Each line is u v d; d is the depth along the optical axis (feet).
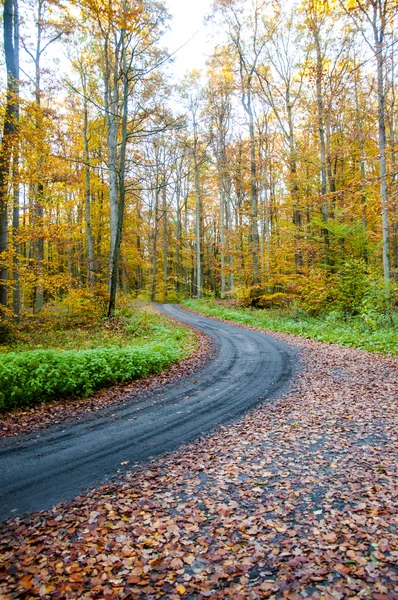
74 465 16.90
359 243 64.03
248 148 85.87
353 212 57.57
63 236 47.60
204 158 105.70
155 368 34.78
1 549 11.18
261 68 79.36
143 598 9.23
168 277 138.31
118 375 31.12
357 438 18.54
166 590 9.48
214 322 70.74
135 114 58.65
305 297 65.92
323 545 10.88
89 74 68.18
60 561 10.64
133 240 95.71
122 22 44.83
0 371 24.81
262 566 10.21
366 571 9.73
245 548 11.00
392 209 50.19
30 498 14.15
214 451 18.15
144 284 168.86
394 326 46.85
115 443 19.34
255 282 80.38
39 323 51.88
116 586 9.65
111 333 49.19
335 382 28.96
